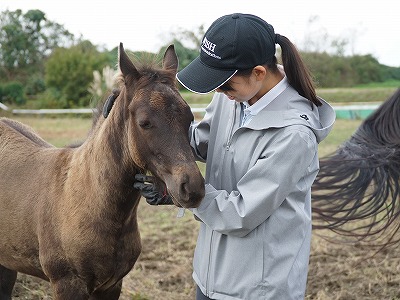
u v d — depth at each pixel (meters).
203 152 2.92
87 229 2.80
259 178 2.39
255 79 2.41
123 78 2.60
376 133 4.54
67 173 3.00
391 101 4.49
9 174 3.31
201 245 2.76
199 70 2.41
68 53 22.22
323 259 5.01
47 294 4.27
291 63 2.47
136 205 2.89
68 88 21.86
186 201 2.37
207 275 2.65
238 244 2.51
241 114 2.59
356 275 4.63
